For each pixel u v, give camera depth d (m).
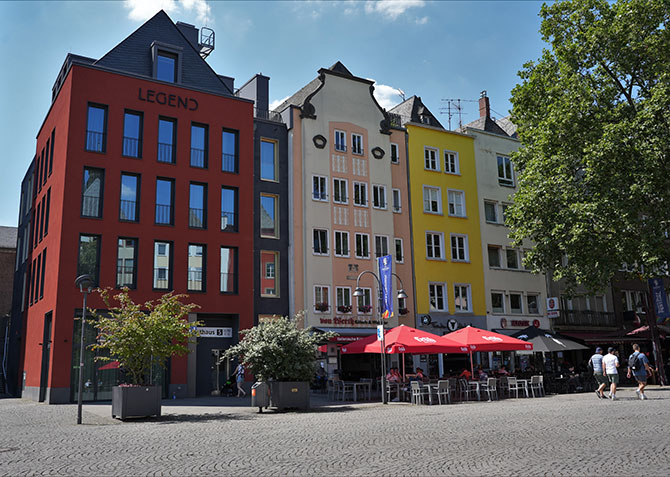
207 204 31.08
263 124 34.41
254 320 31.86
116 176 28.73
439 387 22.44
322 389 30.89
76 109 28.19
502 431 12.02
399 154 39.28
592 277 28.20
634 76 28.83
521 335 30.02
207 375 29.98
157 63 31.33
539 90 31.38
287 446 10.64
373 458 9.00
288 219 34.12
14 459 9.86
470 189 42.00
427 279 38.41
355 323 34.59
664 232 27.09
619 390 27.55
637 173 26.20
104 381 26.86
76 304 26.78
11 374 39.84
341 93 37.16
